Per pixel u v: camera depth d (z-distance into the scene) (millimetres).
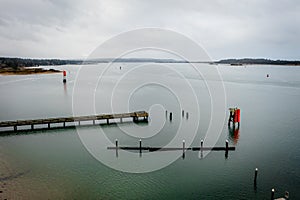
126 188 20953
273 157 27422
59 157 26812
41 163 25281
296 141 32625
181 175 23266
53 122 37594
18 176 22484
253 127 39250
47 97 66875
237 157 27312
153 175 23203
